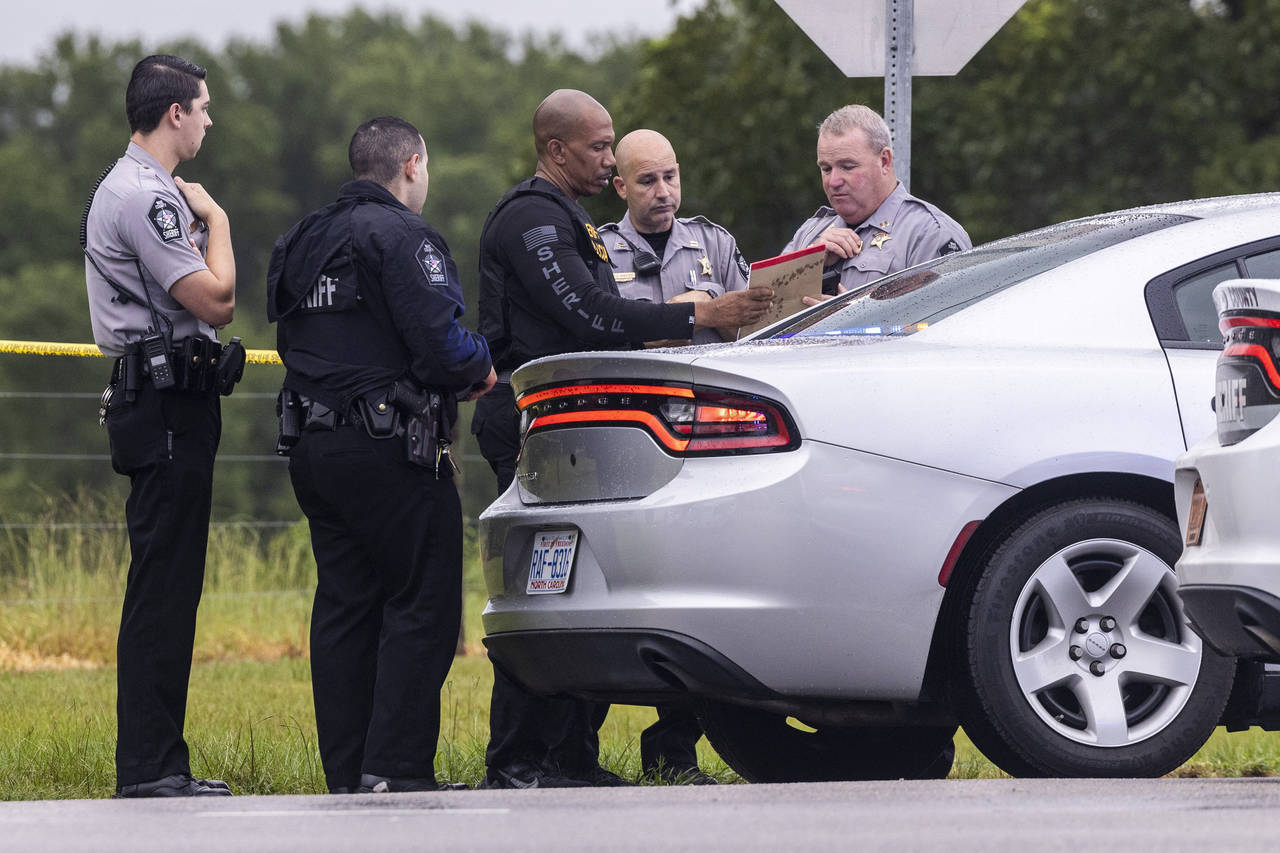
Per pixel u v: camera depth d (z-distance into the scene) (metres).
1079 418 19.00
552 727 22.48
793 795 16.86
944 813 15.27
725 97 85.88
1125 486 19.25
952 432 18.78
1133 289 19.75
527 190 22.48
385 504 20.39
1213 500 17.23
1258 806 15.58
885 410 18.73
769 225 86.19
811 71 85.50
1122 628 19.17
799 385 18.72
